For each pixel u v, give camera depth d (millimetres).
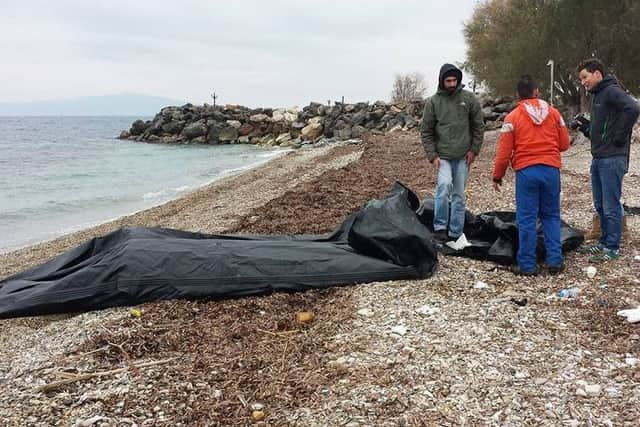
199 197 17344
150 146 48250
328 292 6016
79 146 48812
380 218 6527
